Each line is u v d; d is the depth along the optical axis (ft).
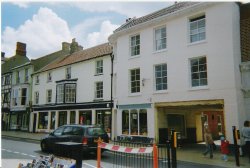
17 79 126.41
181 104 55.62
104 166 35.40
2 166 33.45
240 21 52.31
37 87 111.75
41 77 110.22
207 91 51.90
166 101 58.44
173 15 58.70
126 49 69.21
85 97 86.84
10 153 46.39
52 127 99.96
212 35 52.54
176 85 57.11
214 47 51.98
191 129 69.00
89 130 44.04
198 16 56.08
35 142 68.28
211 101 51.06
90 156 45.21
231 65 49.16
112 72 78.43
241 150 46.09
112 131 74.13
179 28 58.13
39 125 106.93
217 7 52.34
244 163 38.86
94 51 93.45
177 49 57.93
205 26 54.29
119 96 69.21
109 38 75.66
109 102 76.95
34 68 116.67
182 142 65.41
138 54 67.00
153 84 61.57
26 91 117.60
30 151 49.21
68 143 22.58
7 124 128.16
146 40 64.59
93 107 82.23
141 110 63.72
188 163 38.96
